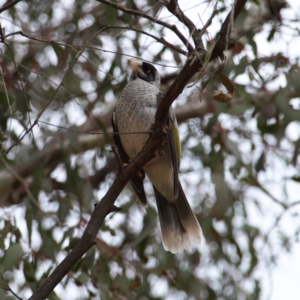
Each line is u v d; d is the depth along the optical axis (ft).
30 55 34.83
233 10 20.13
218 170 34.32
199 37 21.75
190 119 41.14
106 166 40.86
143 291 35.60
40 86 33.27
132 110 30.71
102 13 36.63
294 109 33.19
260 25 36.32
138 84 31.48
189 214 31.01
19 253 27.43
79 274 29.19
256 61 34.22
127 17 34.22
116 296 31.71
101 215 21.59
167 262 38.09
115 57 35.06
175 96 21.08
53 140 35.88
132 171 22.12
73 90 37.93
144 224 32.71
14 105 30.22
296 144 35.01
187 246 30.40
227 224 37.11
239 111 33.73
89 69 39.32
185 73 20.51
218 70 21.17
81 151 36.45
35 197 31.68
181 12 22.68
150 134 22.30
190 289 37.63
